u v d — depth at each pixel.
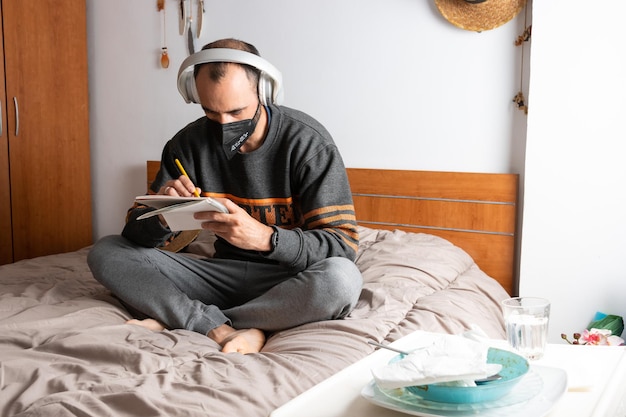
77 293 1.98
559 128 2.28
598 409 0.88
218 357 1.39
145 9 3.18
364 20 2.70
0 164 3.05
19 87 3.08
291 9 2.84
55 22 3.18
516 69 2.45
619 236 2.23
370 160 2.74
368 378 1.01
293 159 1.90
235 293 1.93
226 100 1.72
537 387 0.92
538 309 1.07
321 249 1.80
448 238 2.57
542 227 2.32
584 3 2.22
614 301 2.26
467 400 0.88
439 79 2.59
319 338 1.56
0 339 1.47
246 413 1.16
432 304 1.86
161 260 1.91
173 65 3.14
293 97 2.88
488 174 2.49
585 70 2.23
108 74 3.31
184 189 1.74
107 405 1.13
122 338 1.53
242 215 1.66
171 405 1.12
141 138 3.27
